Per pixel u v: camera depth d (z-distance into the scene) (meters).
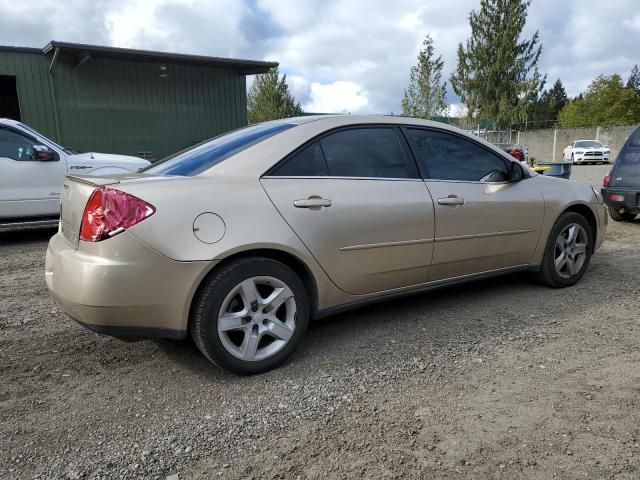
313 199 3.02
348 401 2.59
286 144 3.10
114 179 2.79
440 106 23.67
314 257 3.01
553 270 4.41
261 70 16.22
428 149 3.72
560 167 9.59
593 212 4.71
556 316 3.81
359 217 3.18
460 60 35.69
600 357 3.07
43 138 7.23
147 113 14.98
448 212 3.62
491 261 4.00
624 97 50.06
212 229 2.67
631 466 2.03
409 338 3.41
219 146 3.34
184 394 2.68
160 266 2.56
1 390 2.73
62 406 2.56
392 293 3.49
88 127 14.13
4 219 6.92
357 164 3.34
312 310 3.15
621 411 2.45
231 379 2.85
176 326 2.67
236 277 2.74
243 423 2.40
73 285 2.57
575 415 2.42
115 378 2.87
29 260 5.96
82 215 2.67
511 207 3.99
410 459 2.11
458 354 3.14
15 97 18.09
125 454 2.17
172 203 2.62
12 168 6.88
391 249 3.35
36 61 13.26
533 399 2.57
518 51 34.06
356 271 3.22
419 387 2.72
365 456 2.13
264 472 2.04
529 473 2.01
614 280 4.79
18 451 2.19
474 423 2.37
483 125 34.75
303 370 2.94
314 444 2.22
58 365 3.04
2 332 3.57
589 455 2.11
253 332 2.85
